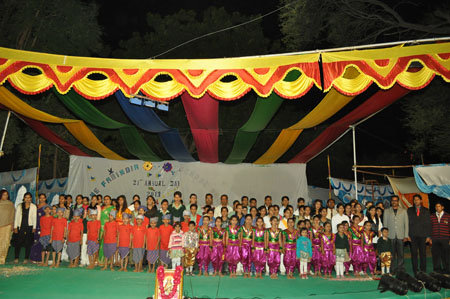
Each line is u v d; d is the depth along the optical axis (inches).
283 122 706.2
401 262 342.3
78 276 305.3
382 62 269.9
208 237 339.0
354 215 358.9
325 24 476.4
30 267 338.6
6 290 254.5
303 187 536.4
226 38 719.1
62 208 362.9
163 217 352.8
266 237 338.3
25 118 396.2
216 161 524.4
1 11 503.8
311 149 481.1
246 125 380.8
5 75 268.7
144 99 320.2
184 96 323.0
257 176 536.1
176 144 450.9
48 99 549.0
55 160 623.5
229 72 275.9
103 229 372.5
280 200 532.4
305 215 384.5
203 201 527.8
